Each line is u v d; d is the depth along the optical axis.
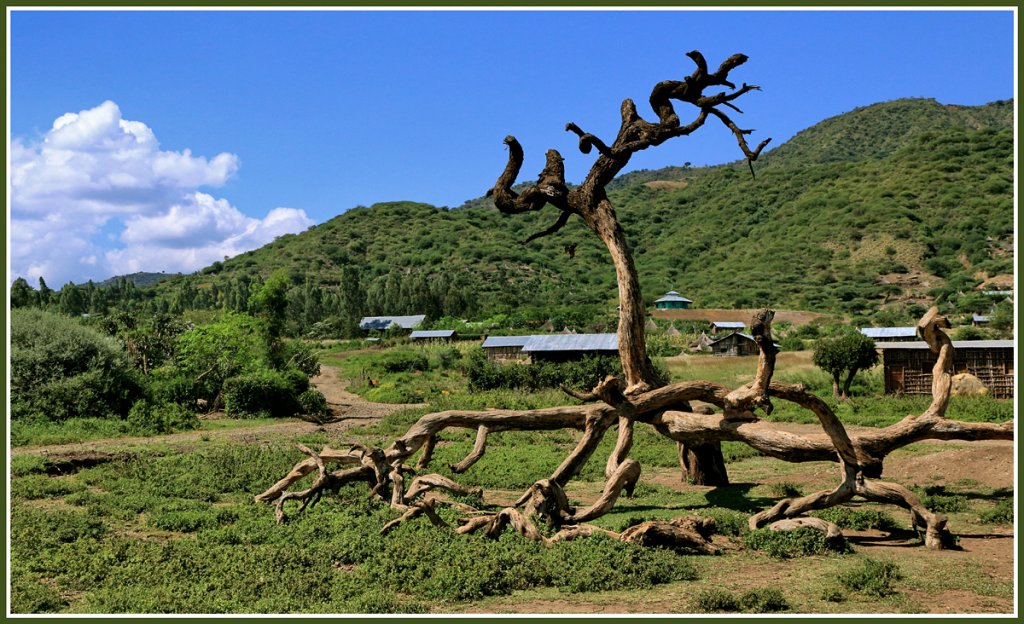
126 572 10.80
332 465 19.77
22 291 71.19
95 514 14.85
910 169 177.75
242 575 10.60
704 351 70.56
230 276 186.00
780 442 15.30
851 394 40.44
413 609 9.25
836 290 124.81
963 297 107.88
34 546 12.22
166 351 40.72
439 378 59.84
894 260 136.12
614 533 12.59
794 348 69.75
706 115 16.98
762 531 12.77
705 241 183.62
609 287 156.62
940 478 18.39
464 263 179.38
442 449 25.20
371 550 11.88
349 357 81.81
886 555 12.06
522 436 28.38
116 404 32.28
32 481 17.80
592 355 48.41
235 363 39.47
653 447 25.16
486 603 9.74
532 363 48.22
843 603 9.56
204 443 26.53
